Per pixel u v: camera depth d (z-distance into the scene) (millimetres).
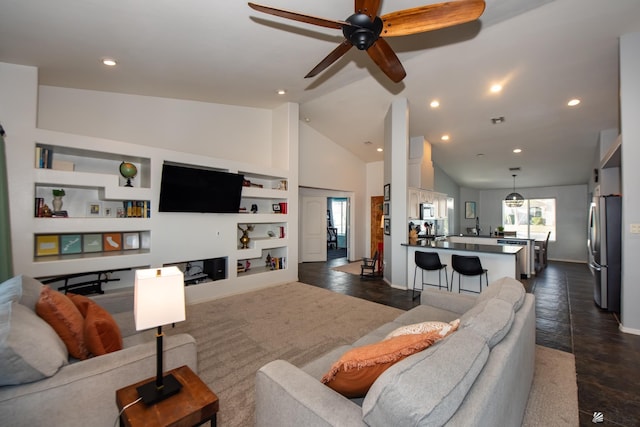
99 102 3768
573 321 3439
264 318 3480
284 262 5352
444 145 6727
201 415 1228
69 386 1241
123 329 2139
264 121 5488
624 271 3096
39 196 3219
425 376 865
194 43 2857
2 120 2781
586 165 6992
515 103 4484
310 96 4898
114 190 3352
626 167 3033
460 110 4902
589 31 2906
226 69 3514
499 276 4117
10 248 2672
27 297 1648
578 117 4789
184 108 4512
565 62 3420
